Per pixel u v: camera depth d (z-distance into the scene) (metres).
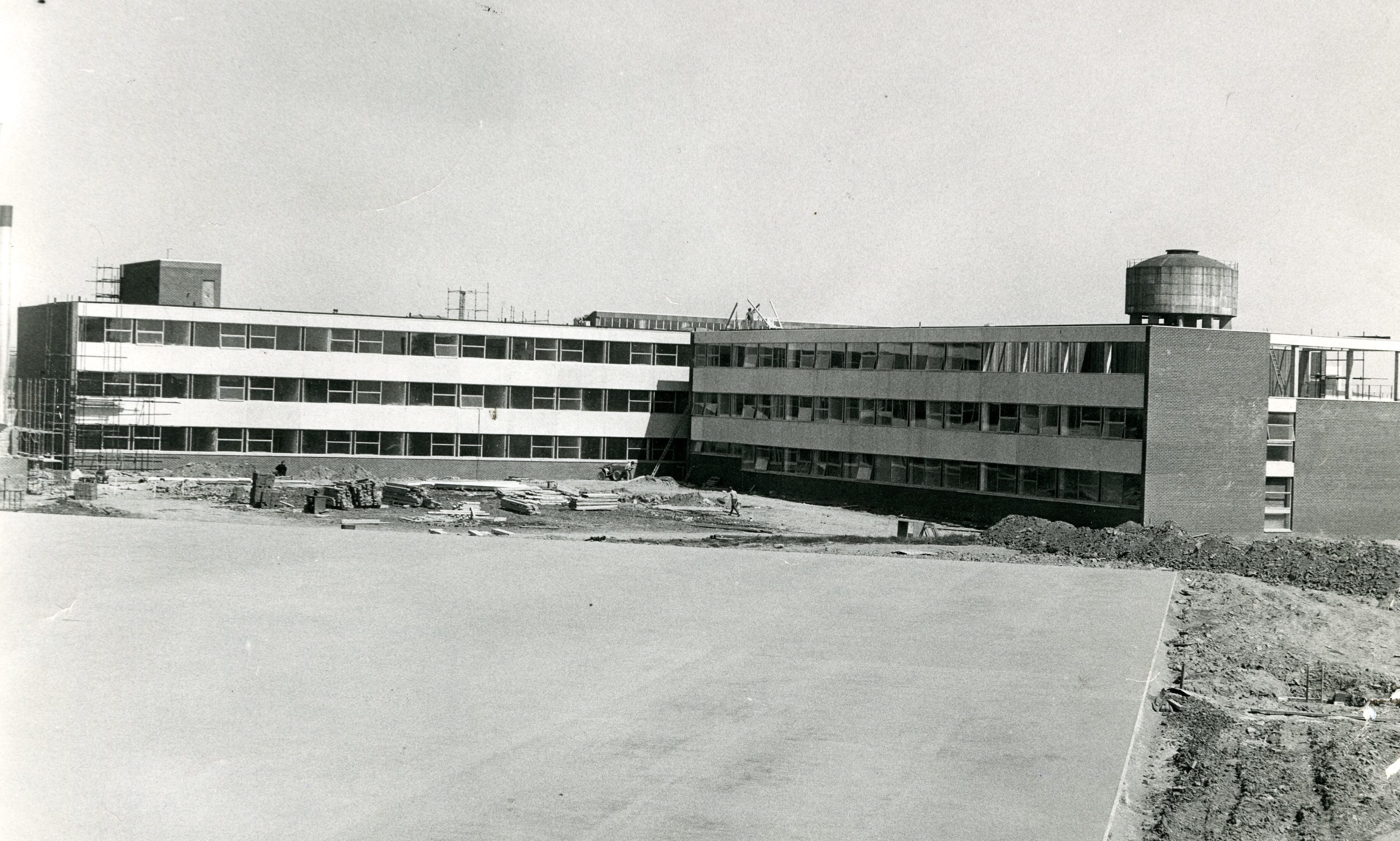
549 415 78.06
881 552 41.75
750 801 16.36
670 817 15.78
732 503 62.16
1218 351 54.62
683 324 93.25
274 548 35.12
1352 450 57.69
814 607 28.84
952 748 18.61
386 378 74.25
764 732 19.22
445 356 75.56
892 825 15.62
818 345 70.50
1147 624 27.75
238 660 22.67
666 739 18.84
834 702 20.91
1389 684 24.00
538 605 28.38
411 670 22.31
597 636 25.36
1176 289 58.06
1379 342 58.09
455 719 19.56
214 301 75.81
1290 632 28.45
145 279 76.12
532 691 21.19
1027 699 21.30
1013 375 59.56
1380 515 58.09
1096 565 39.91
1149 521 53.78
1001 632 26.53
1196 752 19.03
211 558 33.00
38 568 30.58
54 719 18.98
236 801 15.96
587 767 17.52
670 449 81.00
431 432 75.25
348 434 73.56
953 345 62.72
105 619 25.38
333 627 25.45
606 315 91.19
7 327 72.25
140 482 63.66
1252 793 17.33
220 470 69.50
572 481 77.06
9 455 73.31
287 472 72.12
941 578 33.47
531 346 77.62
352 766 17.36
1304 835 15.90
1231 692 22.86
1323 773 18.17
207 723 19.05
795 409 71.81
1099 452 55.66
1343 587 37.03
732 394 76.19
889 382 66.00
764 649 24.52
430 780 16.88
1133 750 19.00
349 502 55.31
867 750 18.47
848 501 68.19
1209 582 33.81
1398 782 17.97
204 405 70.31
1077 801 16.53
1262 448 55.31
